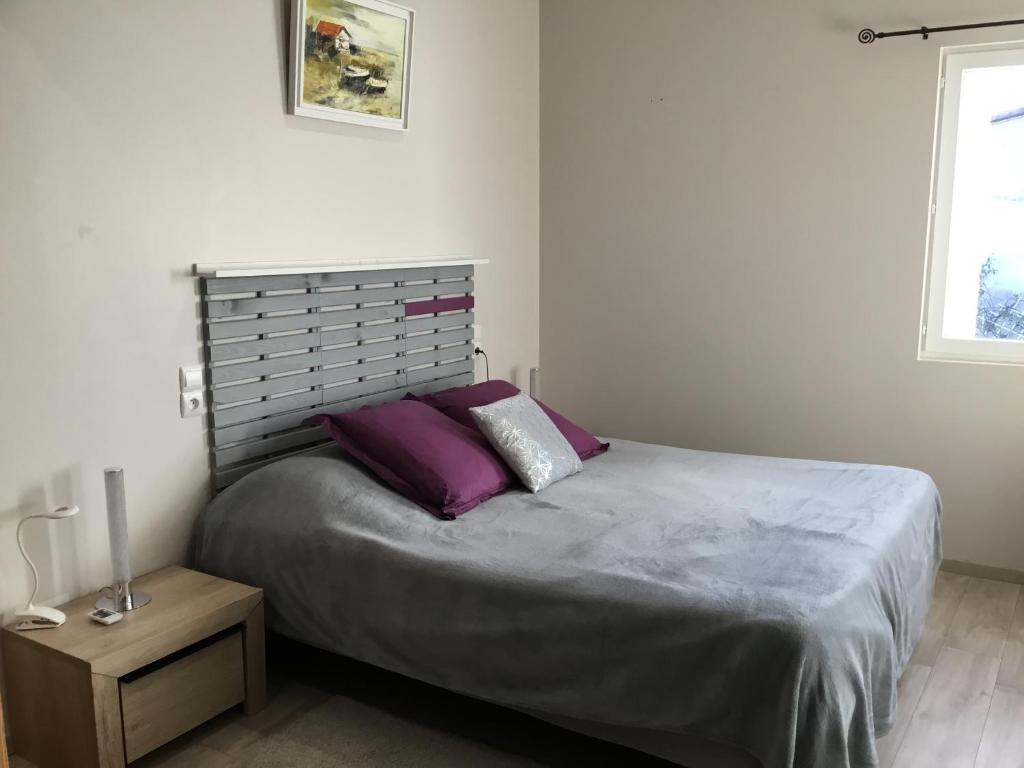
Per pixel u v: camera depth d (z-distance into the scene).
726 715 2.01
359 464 3.00
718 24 3.92
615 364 4.43
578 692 2.19
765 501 2.89
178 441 2.84
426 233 3.78
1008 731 2.54
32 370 2.43
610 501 2.93
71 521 2.56
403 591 2.46
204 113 2.81
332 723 2.59
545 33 4.36
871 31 3.61
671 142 4.11
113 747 2.24
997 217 3.64
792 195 3.87
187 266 2.80
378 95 3.38
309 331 3.22
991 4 3.39
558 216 4.47
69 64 2.44
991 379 3.58
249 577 2.76
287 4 3.03
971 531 3.70
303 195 3.19
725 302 4.09
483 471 2.99
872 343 3.80
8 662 2.37
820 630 1.97
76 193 2.49
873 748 2.03
